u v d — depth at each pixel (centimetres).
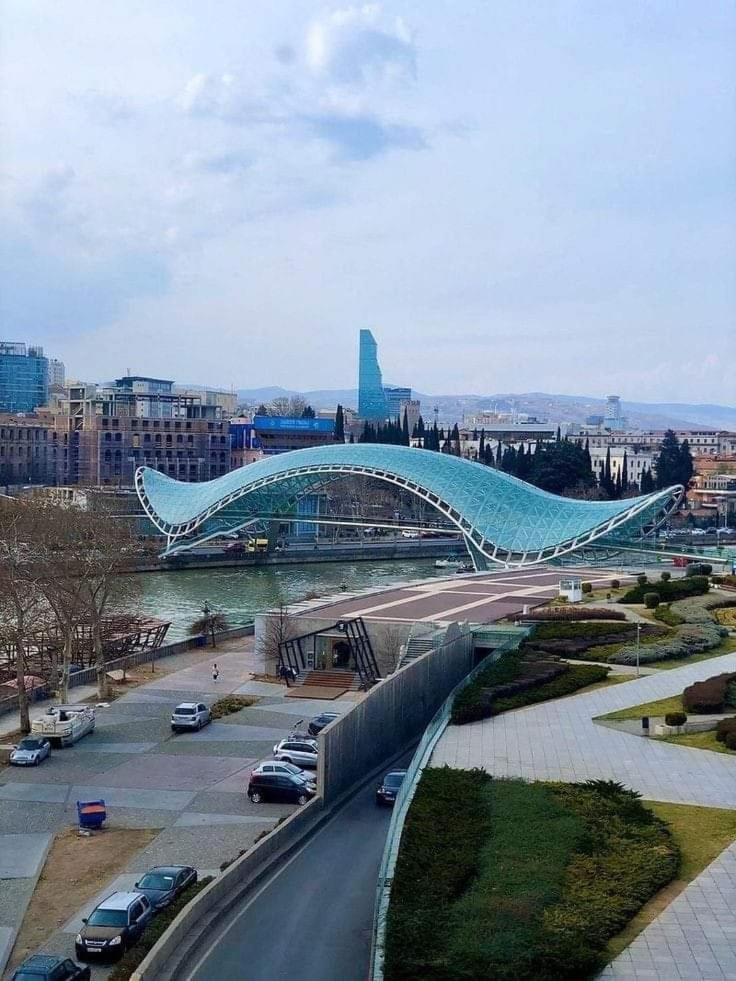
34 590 12000
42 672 12000
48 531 14438
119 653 12900
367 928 5381
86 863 6569
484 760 6812
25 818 7381
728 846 5394
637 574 16138
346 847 6562
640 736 7325
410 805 5906
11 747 9094
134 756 8856
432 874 5009
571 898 4741
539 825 5584
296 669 11762
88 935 5312
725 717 7638
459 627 10525
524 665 9200
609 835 5456
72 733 9162
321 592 18675
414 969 4166
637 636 9388
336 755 7469
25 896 6103
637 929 4544
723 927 4553
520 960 4191
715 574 15650
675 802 6034
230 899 5694
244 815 7419
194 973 4909
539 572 16575
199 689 11319
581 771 6594
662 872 5000
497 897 4734
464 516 19975
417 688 9212
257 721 9988
